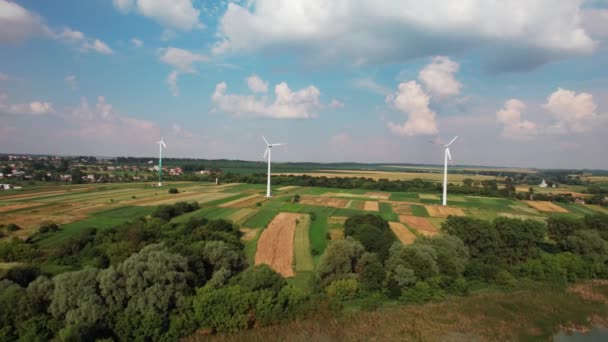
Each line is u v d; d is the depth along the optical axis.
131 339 34.59
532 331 40.50
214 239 58.12
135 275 36.53
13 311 33.59
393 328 39.66
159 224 70.12
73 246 55.41
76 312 34.03
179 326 36.00
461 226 62.66
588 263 57.44
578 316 44.16
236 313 38.12
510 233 60.53
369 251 56.25
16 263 51.19
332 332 38.22
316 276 49.06
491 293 49.72
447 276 49.16
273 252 61.00
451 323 41.22
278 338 36.88
